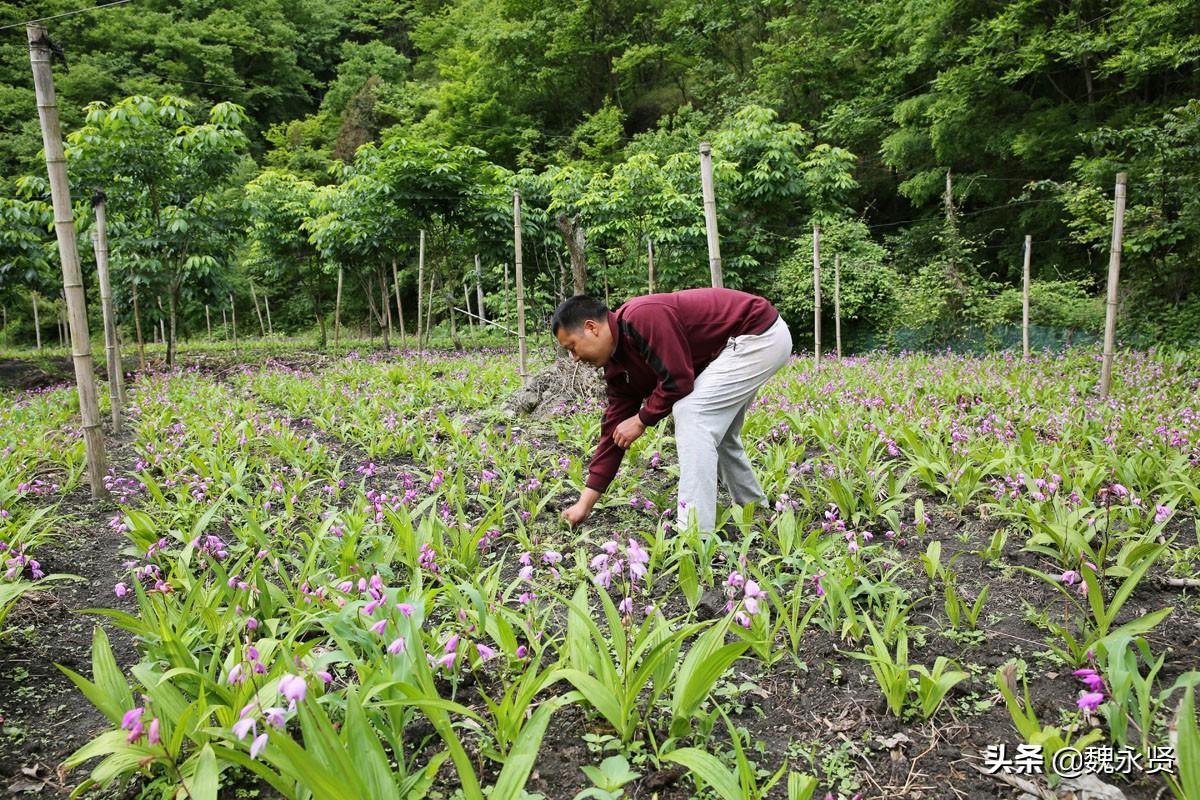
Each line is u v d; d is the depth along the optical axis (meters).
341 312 31.23
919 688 2.46
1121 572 3.21
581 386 7.50
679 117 26.55
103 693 2.11
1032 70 17.88
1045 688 2.62
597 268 18.55
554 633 3.07
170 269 14.17
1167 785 2.12
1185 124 12.88
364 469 5.00
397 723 2.12
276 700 2.04
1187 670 2.68
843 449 5.18
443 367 12.73
